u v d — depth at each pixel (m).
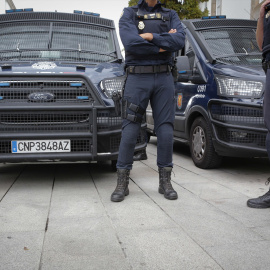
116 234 2.25
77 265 1.83
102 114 3.39
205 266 1.82
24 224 2.44
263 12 2.90
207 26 5.17
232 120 3.86
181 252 1.99
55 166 4.63
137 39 2.89
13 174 4.12
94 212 2.70
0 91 3.31
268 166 4.62
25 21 4.57
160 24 3.06
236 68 4.18
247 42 4.96
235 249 2.03
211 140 4.21
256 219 2.55
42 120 3.35
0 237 2.20
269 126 2.88
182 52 5.21
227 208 2.81
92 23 4.73
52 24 4.57
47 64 3.62
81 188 3.46
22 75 3.29
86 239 2.17
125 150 3.12
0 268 1.80
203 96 4.34
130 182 3.73
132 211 2.72
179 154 5.65
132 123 3.13
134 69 3.06
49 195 3.20
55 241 2.14
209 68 4.37
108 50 4.45
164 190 3.13
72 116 3.38
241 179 3.87
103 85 3.47
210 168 4.39
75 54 4.26
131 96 3.08
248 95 3.79
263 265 1.84
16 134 3.29
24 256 1.94
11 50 4.22
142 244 2.10
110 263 1.85
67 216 2.61
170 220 2.52
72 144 3.39
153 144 6.99
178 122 5.08
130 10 3.07
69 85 3.38
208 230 2.32
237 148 3.78
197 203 2.95
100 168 4.48
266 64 2.88
